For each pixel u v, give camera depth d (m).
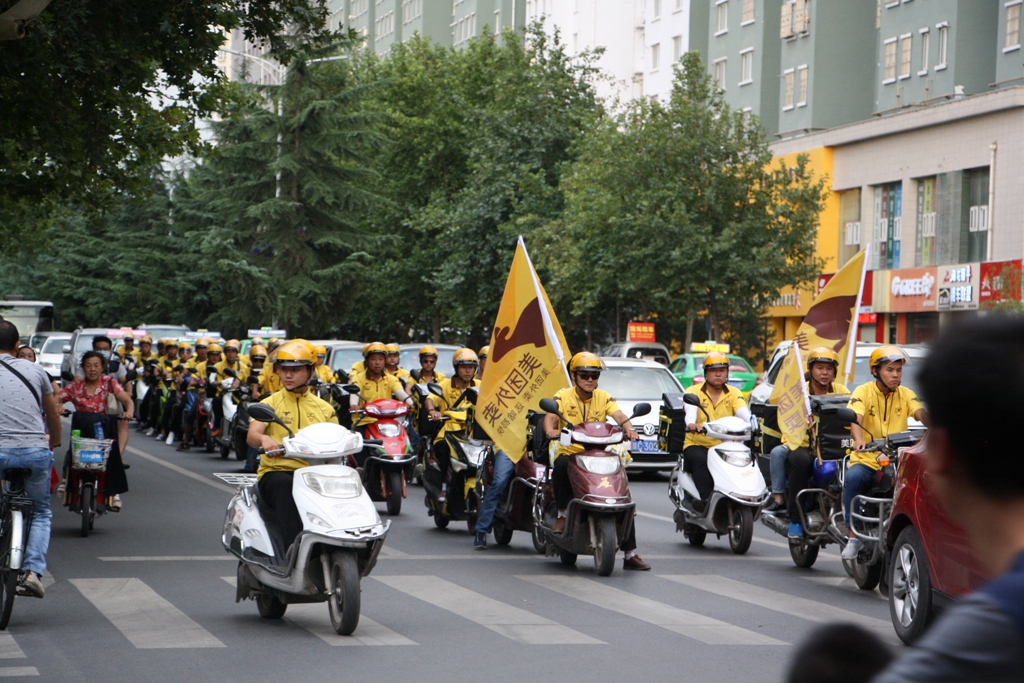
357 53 143.75
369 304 126.19
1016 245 74.62
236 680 14.26
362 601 19.70
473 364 29.41
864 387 21.47
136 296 123.81
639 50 139.00
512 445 25.34
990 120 77.38
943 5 90.62
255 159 108.19
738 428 25.56
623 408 41.62
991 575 3.55
